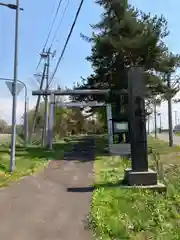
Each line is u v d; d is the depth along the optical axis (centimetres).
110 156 2111
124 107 2645
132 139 1115
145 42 2536
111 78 2775
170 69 2812
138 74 1173
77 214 768
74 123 6431
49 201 901
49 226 688
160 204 852
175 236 630
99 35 2858
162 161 1780
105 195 936
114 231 645
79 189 1062
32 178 1275
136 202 861
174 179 1216
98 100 3000
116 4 2847
